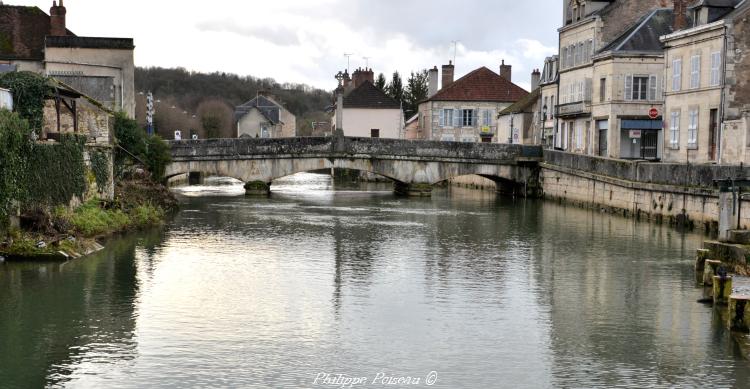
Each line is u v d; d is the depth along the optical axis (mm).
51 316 18078
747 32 37969
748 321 17469
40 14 46406
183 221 36062
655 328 17859
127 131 39562
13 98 27000
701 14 40656
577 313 19125
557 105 57875
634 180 38531
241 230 33000
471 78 77938
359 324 17891
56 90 27734
